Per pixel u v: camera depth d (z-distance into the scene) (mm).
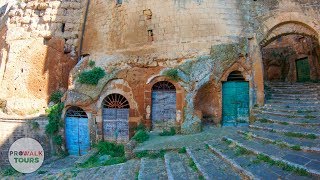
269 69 24656
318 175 6066
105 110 16344
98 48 17672
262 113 13750
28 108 17625
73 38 19375
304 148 7840
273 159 7492
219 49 14812
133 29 16297
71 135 16922
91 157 14203
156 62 15453
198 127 14055
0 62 19250
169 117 15297
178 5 15531
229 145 10359
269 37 16000
